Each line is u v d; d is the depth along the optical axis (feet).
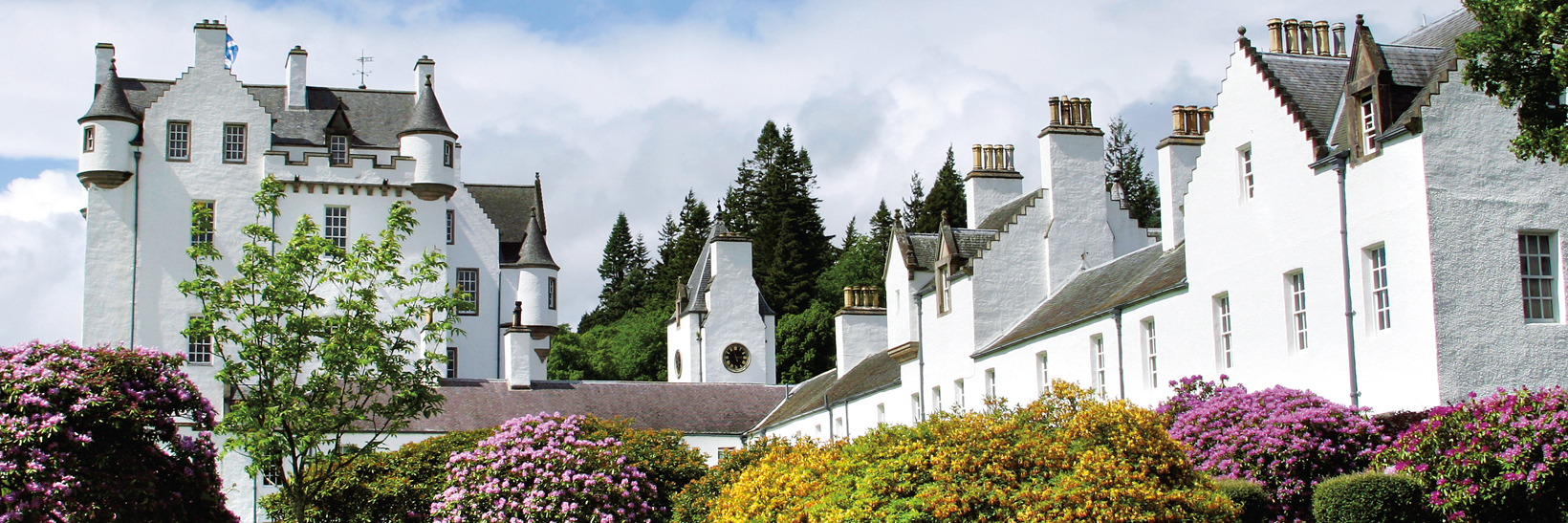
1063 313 124.26
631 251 458.91
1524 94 74.54
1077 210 137.59
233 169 207.00
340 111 219.20
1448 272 80.89
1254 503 76.84
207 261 203.00
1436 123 82.23
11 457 83.15
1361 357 85.97
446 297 116.57
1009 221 135.95
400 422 114.01
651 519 126.52
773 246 345.31
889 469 80.74
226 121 208.13
